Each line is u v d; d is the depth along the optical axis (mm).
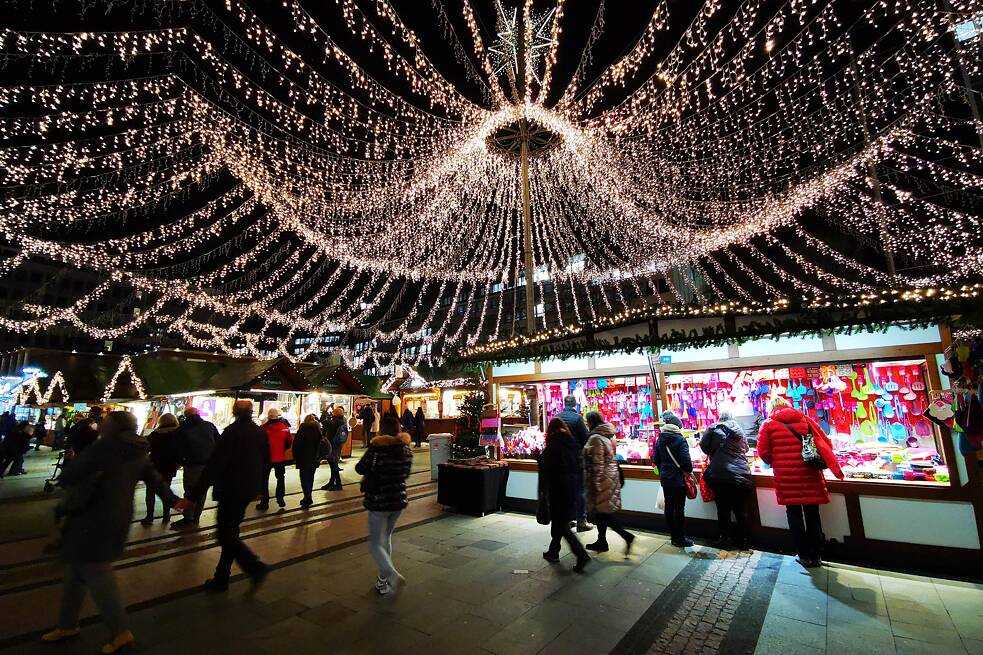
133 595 4273
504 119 11953
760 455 5098
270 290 25891
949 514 4465
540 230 21359
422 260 23672
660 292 24125
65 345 46469
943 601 3830
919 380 5543
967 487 4414
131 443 3537
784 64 8148
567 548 5547
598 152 13469
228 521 4496
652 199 16484
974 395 4156
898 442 5617
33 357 14945
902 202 13477
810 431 4805
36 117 7742
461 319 48312
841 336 5598
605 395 7785
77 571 3387
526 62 10328
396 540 5988
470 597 4141
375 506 4348
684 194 15766
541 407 8406
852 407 5969
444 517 7234
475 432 8578
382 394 20031
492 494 7492
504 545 5703
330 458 9859
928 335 5059
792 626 3475
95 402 15156
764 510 5391
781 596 4016
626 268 23047
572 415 6492
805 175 13203
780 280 18422
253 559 4539
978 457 4418
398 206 15961
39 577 4879
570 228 21703
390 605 4012
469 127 12031
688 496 5367
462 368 9141
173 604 4086
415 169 13273
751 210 15258
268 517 7371
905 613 3635
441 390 21656
